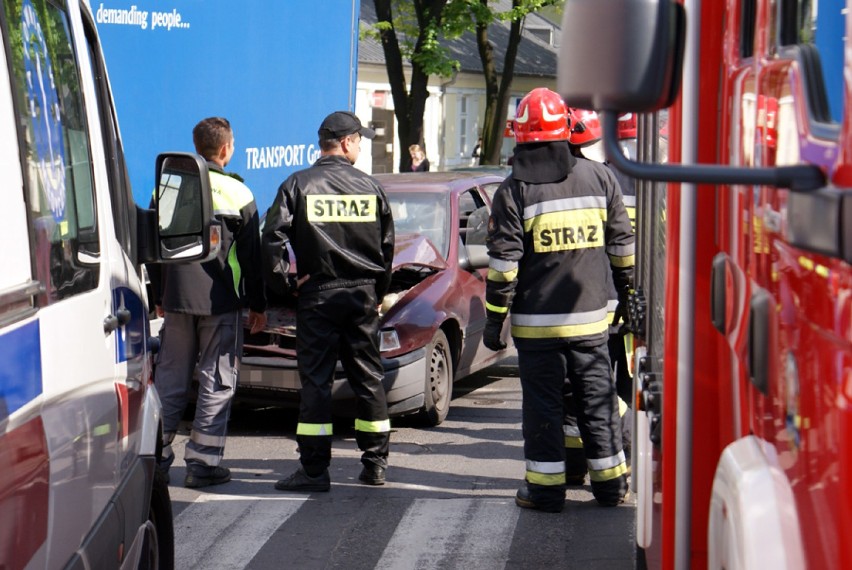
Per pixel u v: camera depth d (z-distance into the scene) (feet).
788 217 9.25
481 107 236.22
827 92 9.36
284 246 34.09
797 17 10.75
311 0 58.23
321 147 35.12
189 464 35.68
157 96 50.85
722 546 11.16
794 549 9.38
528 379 31.96
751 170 8.93
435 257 46.68
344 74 60.70
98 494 16.88
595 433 32.55
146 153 50.60
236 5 53.98
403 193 49.62
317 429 34.71
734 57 13.69
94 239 17.53
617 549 29.50
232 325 35.81
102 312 17.42
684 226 14.49
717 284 13.74
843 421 8.23
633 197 36.14
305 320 34.60
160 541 22.89
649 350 20.18
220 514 32.94
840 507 8.25
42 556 14.02
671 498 15.01
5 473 12.66
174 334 35.68
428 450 40.70
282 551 29.78
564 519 32.14
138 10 49.75
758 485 10.19
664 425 15.10
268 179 56.85
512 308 31.73
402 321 42.55
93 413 16.63
